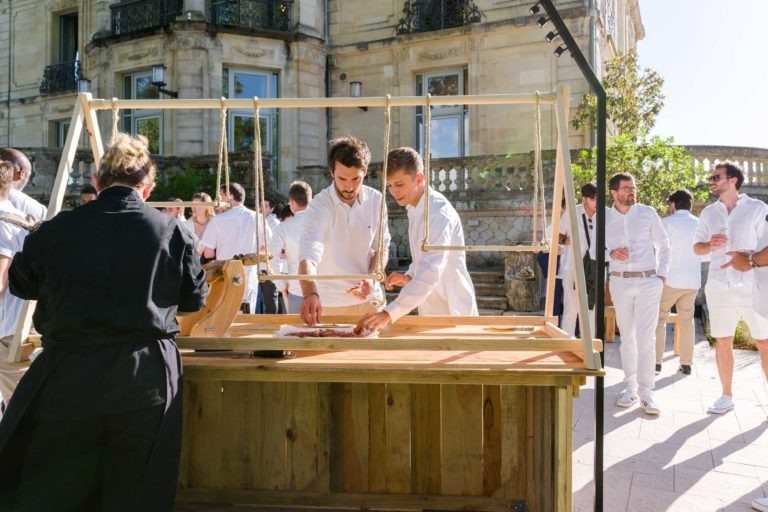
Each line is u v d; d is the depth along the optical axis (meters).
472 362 2.24
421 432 2.57
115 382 1.86
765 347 4.27
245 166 12.62
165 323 1.98
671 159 10.38
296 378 2.20
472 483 2.51
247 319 3.27
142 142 2.21
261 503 2.57
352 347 2.28
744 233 4.39
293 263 5.47
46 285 1.92
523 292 9.20
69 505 1.91
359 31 15.77
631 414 4.70
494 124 14.38
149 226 2.00
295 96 15.23
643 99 12.41
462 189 12.84
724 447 3.95
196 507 2.60
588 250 5.86
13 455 1.90
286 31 15.20
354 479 2.58
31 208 3.66
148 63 15.21
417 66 15.16
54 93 19.00
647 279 4.75
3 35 20.36
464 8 14.71
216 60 14.71
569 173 2.58
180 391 2.03
